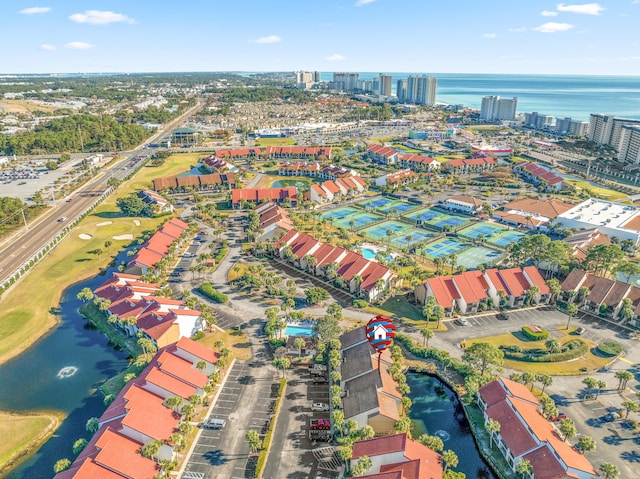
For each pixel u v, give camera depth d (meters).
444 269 199.88
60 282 194.88
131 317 153.12
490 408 113.94
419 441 104.44
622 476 98.69
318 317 163.38
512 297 170.88
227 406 120.62
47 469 103.69
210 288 182.25
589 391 123.06
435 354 138.12
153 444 99.12
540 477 93.81
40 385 133.25
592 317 165.38
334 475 99.00
